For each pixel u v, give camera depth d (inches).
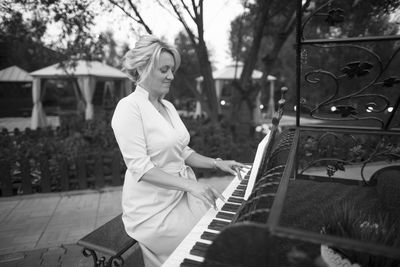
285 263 47.1
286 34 238.5
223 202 65.4
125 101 66.4
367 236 44.4
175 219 66.1
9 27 174.1
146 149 66.5
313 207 76.0
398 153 86.7
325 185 93.2
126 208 68.3
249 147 228.1
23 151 205.0
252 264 27.4
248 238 27.0
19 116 713.6
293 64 504.4
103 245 66.8
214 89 267.6
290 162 52.0
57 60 215.5
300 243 54.1
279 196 35.3
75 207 153.4
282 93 78.0
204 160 82.7
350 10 139.0
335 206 74.9
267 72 264.5
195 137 238.7
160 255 66.2
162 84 70.0
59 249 110.8
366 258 39.4
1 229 128.3
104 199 165.2
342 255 40.6
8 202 161.8
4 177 171.3
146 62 66.7
